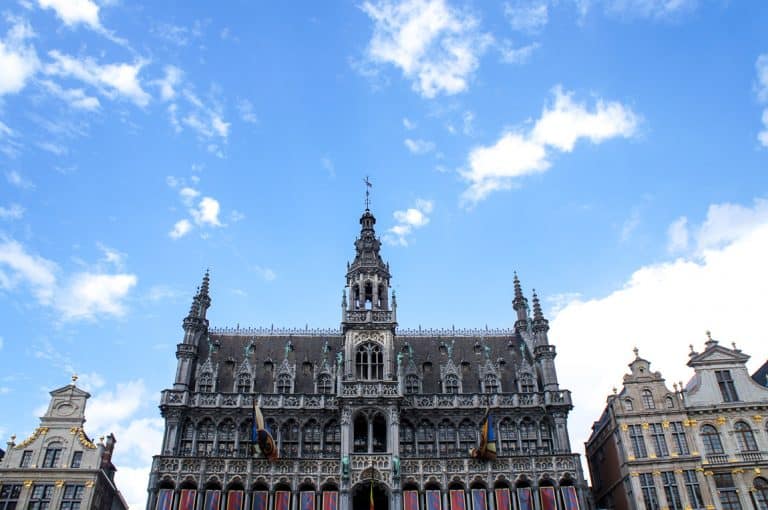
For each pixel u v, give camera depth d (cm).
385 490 4906
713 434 5153
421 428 5419
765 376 5722
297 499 4894
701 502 4872
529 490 4975
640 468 5044
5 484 4859
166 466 4934
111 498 5747
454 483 5019
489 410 5125
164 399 5303
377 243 6438
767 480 4931
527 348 6150
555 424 5403
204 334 6138
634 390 5409
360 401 5194
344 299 5812
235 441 5266
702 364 5462
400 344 6219
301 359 5997
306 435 5341
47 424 5138
